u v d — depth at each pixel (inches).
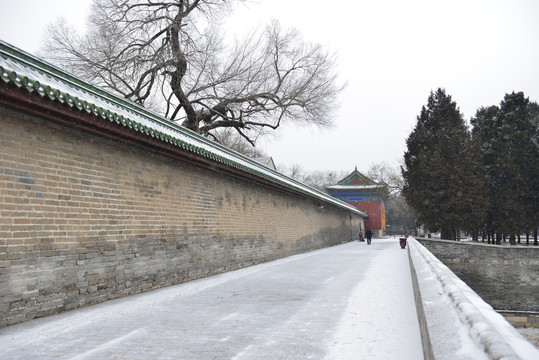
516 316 912.3
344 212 1572.3
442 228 1282.0
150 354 164.2
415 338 179.0
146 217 352.5
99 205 296.2
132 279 325.4
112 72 783.1
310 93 1010.1
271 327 209.2
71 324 220.4
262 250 646.5
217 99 946.7
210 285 377.7
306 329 203.3
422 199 1298.0
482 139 1438.2
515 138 1325.0
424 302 134.6
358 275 442.6
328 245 1201.4
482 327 76.2
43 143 251.6
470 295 118.0
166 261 375.9
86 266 277.9
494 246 959.6
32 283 234.5
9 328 210.7
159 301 293.7
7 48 239.3
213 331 202.2
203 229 454.3
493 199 1318.9
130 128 302.0
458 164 1285.7
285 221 788.6
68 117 258.7
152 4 812.0
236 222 551.8
